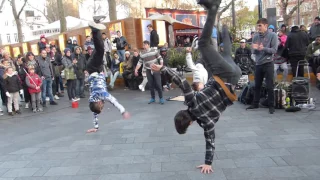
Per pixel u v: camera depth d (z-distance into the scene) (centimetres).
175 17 2292
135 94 1024
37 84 847
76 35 1688
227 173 371
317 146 441
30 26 5122
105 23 1531
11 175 406
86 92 1156
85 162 437
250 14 3033
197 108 338
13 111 860
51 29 2136
